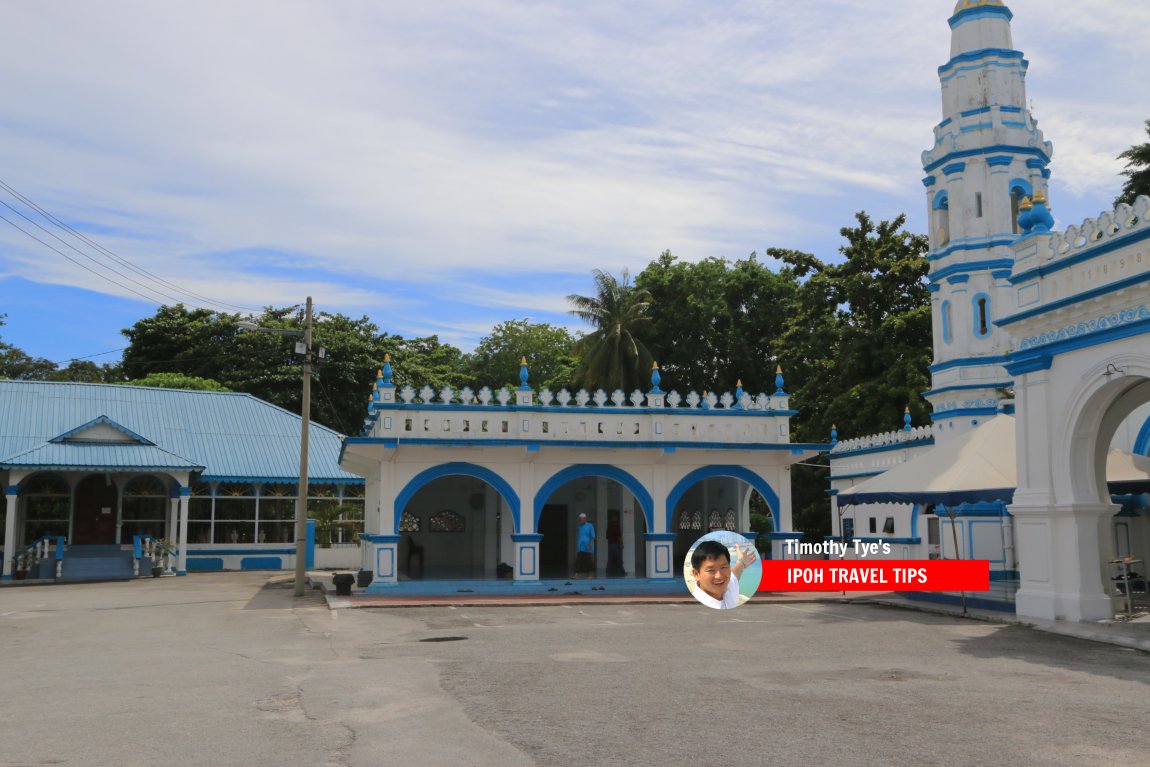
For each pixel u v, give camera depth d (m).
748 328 49.81
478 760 7.55
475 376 61.66
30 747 8.05
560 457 25.17
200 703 9.96
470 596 23.52
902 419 34.25
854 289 38.09
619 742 8.09
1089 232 16.56
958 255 25.58
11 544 31.33
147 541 33.50
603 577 25.97
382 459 24.36
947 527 24.75
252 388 51.09
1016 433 18.22
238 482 36.84
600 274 50.53
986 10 26.06
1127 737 8.24
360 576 24.92
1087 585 16.61
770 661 12.71
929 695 10.17
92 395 38.69
